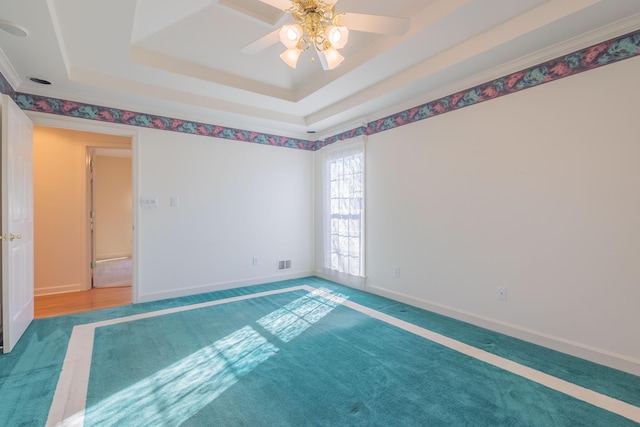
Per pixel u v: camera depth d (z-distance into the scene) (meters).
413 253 3.59
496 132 2.81
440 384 2.03
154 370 2.21
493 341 2.64
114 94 3.32
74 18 2.16
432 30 2.36
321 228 5.06
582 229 2.32
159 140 3.87
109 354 2.44
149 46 2.86
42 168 4.18
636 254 2.09
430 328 2.94
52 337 2.75
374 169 4.07
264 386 2.02
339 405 1.82
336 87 3.45
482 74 2.82
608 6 1.90
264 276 4.73
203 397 1.90
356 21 1.84
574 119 2.35
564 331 2.42
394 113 3.78
